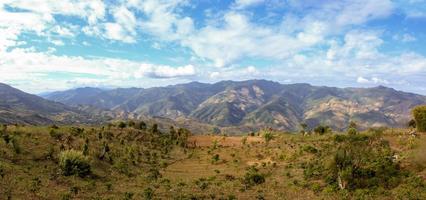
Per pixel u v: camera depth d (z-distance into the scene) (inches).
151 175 2148.1
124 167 2309.3
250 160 2834.6
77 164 1841.8
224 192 1708.9
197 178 2188.7
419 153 1782.7
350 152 1766.7
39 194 1347.2
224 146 3718.0
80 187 1585.9
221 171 2482.8
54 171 1820.9
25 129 2684.5
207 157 3174.2
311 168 2054.6
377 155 1825.8
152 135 3986.2
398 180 1573.6
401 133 2650.1
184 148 3686.0
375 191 1512.1
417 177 1553.9
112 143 3034.0
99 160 2315.5
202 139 4288.9
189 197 1540.4
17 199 1237.1
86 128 3494.1
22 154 1987.0
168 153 3336.6
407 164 1749.5
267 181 1972.2
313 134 3747.5
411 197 1369.3
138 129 4160.9
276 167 2416.3
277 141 3553.2
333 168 1743.4
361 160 1737.2
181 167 2721.5
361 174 1664.6
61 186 1562.5
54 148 2297.0
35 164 1888.5
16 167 1723.7
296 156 2628.0
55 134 2618.1
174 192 1657.2
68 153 1877.5
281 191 1712.6
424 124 2509.8
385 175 1644.9
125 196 1449.3
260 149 3201.3
